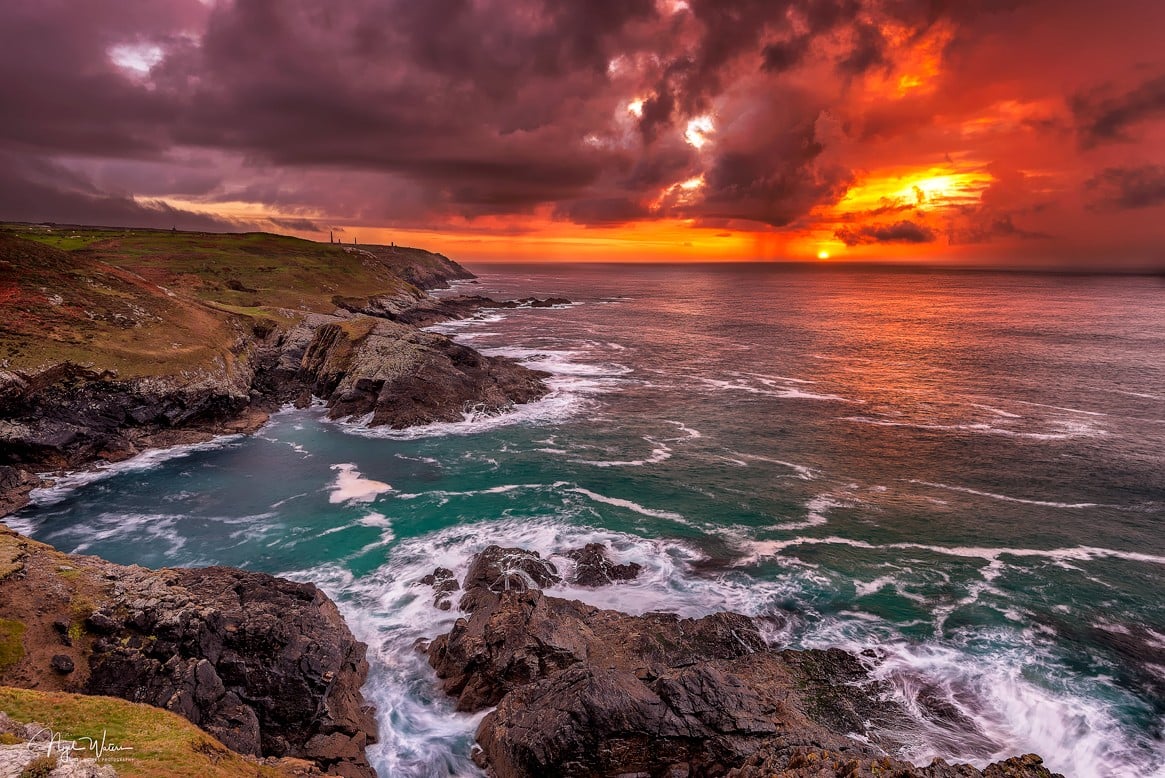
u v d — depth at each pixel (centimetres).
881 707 2266
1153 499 4116
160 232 17000
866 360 9100
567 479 4481
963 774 1748
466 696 2316
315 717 2134
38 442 4456
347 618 2839
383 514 3916
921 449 5131
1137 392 7025
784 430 5662
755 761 1778
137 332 5888
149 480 4431
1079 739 2125
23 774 1269
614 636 2570
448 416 5875
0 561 2289
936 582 3125
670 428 5728
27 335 5019
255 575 2753
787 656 2525
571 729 1853
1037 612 2866
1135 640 2661
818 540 3566
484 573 3067
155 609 2233
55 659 1986
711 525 3756
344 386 6331
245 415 5897
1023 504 4050
